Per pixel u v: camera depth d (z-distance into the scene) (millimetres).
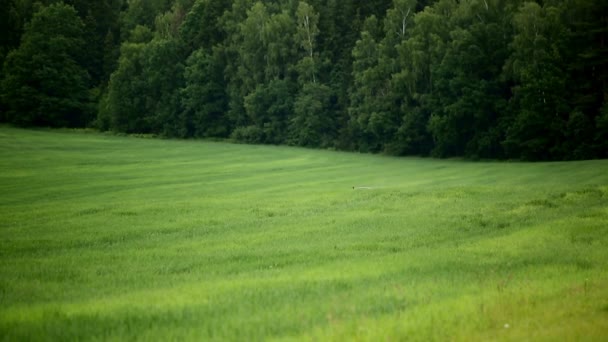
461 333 8234
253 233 20391
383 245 17156
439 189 32594
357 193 32500
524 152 63188
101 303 10680
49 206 30219
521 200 26531
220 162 65188
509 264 13625
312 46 90312
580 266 13414
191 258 15875
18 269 14430
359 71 81438
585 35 60469
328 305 9945
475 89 66375
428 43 72500
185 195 36250
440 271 12992
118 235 20219
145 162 64438
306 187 39906
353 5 90312
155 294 11281
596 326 8344
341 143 84938
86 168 57156
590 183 34750
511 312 9258
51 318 9617
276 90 90375
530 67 61094
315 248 17016
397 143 74875
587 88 61312
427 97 71125
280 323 9016
